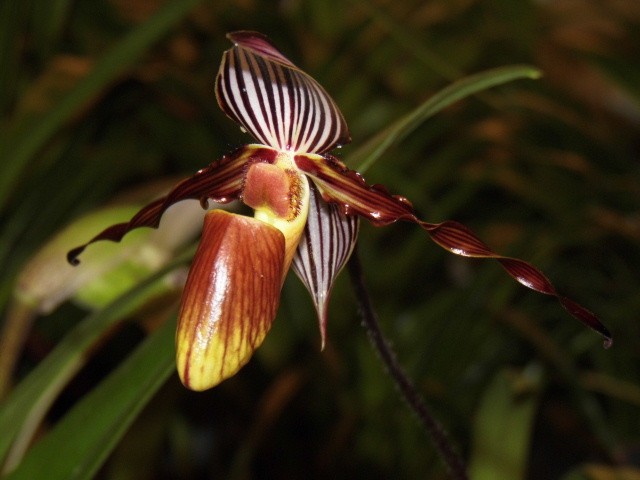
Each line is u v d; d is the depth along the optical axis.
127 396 0.34
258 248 0.32
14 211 0.50
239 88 0.33
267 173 0.33
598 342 0.60
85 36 0.54
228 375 0.31
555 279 0.60
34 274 0.40
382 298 0.54
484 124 0.53
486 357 0.59
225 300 0.31
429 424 0.36
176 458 0.55
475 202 0.62
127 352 0.57
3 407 0.36
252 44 0.30
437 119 0.54
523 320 0.50
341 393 0.53
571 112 0.53
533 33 0.54
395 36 0.47
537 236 0.54
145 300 0.40
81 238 0.40
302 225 0.33
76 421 0.34
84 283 0.40
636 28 0.55
